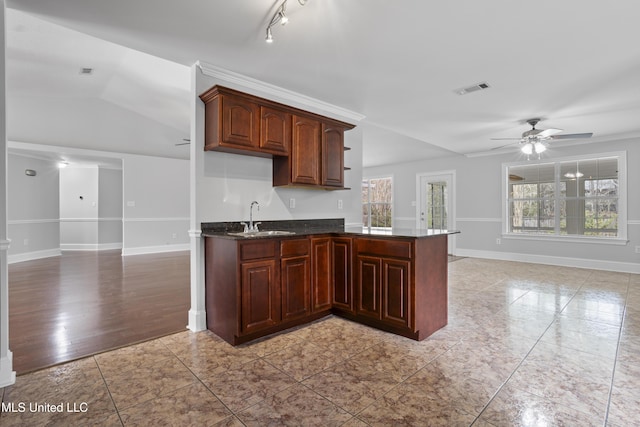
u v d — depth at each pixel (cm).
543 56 267
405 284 263
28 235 652
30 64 429
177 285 439
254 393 187
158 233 771
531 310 337
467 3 200
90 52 411
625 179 530
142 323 298
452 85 327
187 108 562
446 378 203
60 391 188
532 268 567
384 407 173
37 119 588
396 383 197
